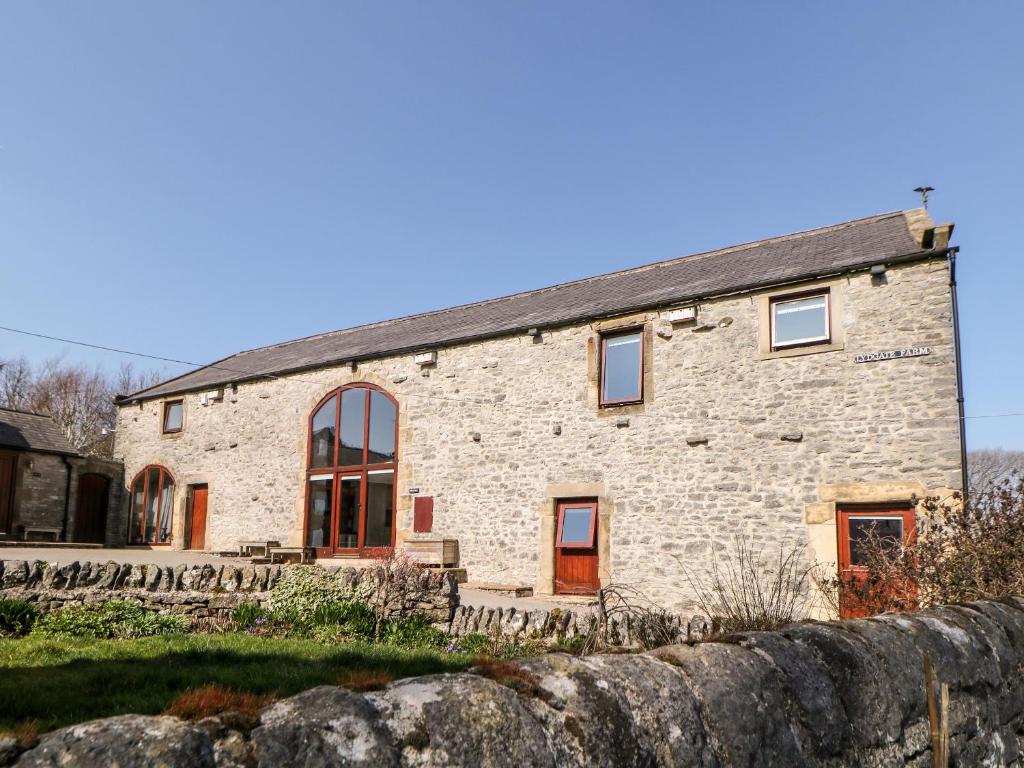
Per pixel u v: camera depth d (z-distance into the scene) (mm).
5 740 1323
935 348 9398
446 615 8727
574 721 1882
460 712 1707
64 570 8969
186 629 8273
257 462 16375
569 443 12062
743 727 2256
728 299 10977
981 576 6184
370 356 14719
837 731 2604
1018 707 4117
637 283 13836
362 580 9148
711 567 10469
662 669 2232
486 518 12719
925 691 3176
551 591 11797
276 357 19047
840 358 10016
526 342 12812
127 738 1358
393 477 14109
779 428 10297
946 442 9172
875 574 7113
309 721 1523
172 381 20531
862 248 10961
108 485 19281
